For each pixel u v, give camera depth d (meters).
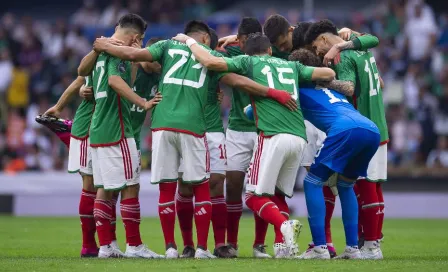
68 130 26.34
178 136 22.88
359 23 64.44
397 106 57.94
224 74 23.08
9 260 22.20
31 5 78.31
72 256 25.06
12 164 55.16
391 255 25.94
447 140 55.59
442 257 24.83
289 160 23.17
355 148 22.48
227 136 26.44
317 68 23.38
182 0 69.81
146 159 51.34
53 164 55.44
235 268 19.47
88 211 24.73
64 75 61.59
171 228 23.42
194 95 23.08
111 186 23.28
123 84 22.80
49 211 51.25
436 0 71.88
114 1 71.25
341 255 23.53
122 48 22.98
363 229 24.34
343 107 23.23
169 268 19.52
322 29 24.78
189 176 23.11
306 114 23.67
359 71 24.27
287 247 22.28
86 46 64.88
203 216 23.34
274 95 22.86
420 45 63.50
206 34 24.72
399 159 55.03
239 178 26.17
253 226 41.12
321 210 22.95
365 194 24.12
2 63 62.56
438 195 51.78
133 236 23.64
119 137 23.31
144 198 50.47
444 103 59.81
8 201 51.38
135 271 19.00
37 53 65.06
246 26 25.81
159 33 62.00
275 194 24.50
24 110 59.75
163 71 23.30
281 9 73.44
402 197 51.88
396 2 65.94
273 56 26.17
